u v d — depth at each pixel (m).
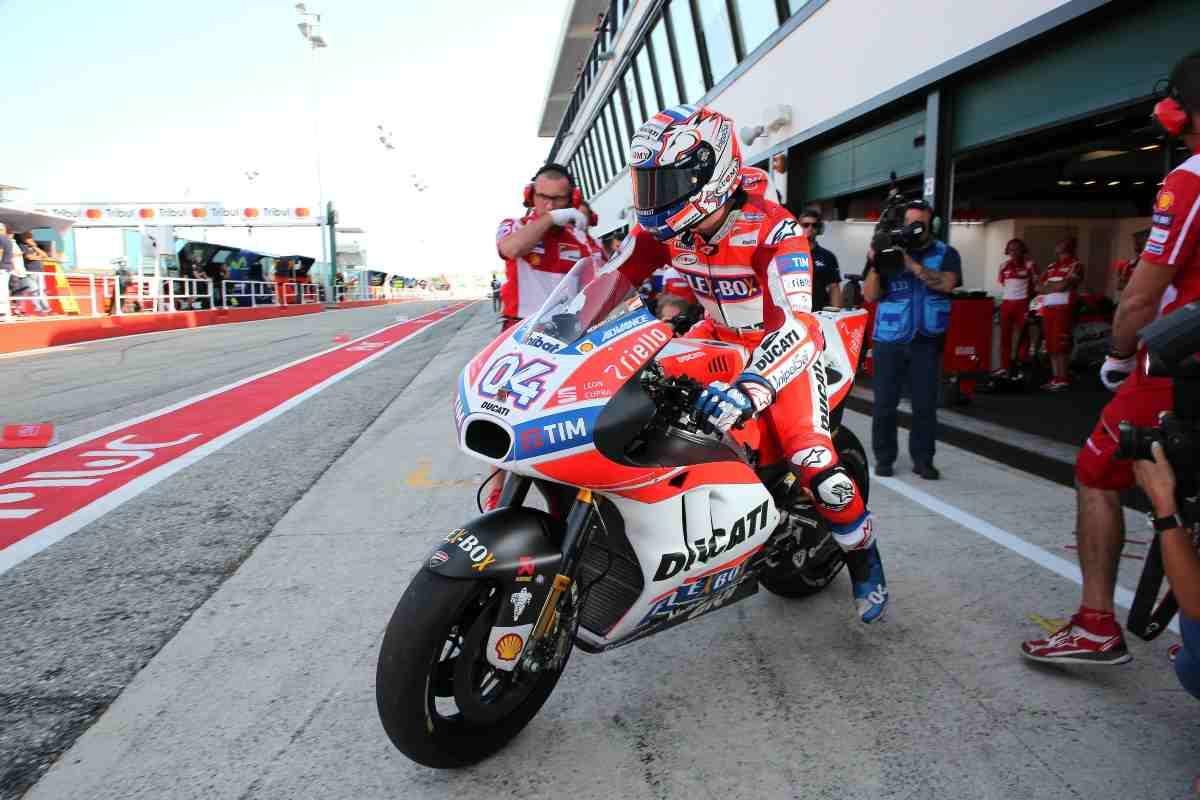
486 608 2.05
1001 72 5.98
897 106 7.46
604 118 24.77
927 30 6.63
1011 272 8.41
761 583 3.07
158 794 1.98
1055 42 5.38
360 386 9.11
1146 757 2.07
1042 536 3.73
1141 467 1.75
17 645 2.77
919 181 7.97
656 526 2.13
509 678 2.14
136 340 17.47
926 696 2.39
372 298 53.81
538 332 2.17
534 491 4.80
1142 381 2.23
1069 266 8.12
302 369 10.92
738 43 11.71
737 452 2.41
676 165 2.32
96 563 3.54
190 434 6.38
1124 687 2.42
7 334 14.62
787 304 2.39
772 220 2.54
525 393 1.94
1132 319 2.26
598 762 2.11
